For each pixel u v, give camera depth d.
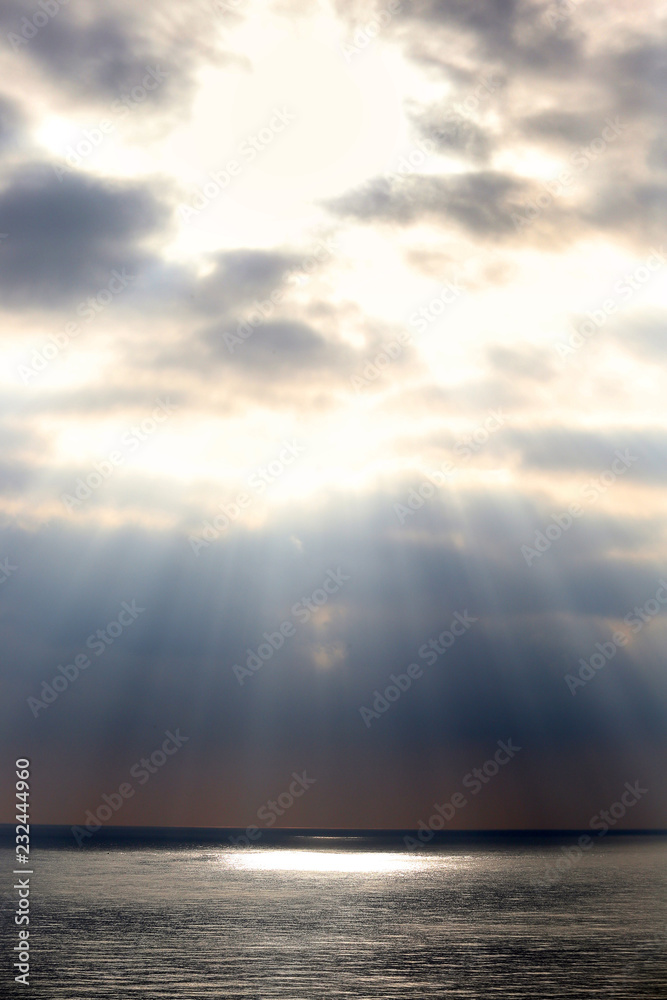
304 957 54.69
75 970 49.22
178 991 43.66
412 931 68.00
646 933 66.56
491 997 42.69
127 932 66.06
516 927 70.44
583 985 45.47
